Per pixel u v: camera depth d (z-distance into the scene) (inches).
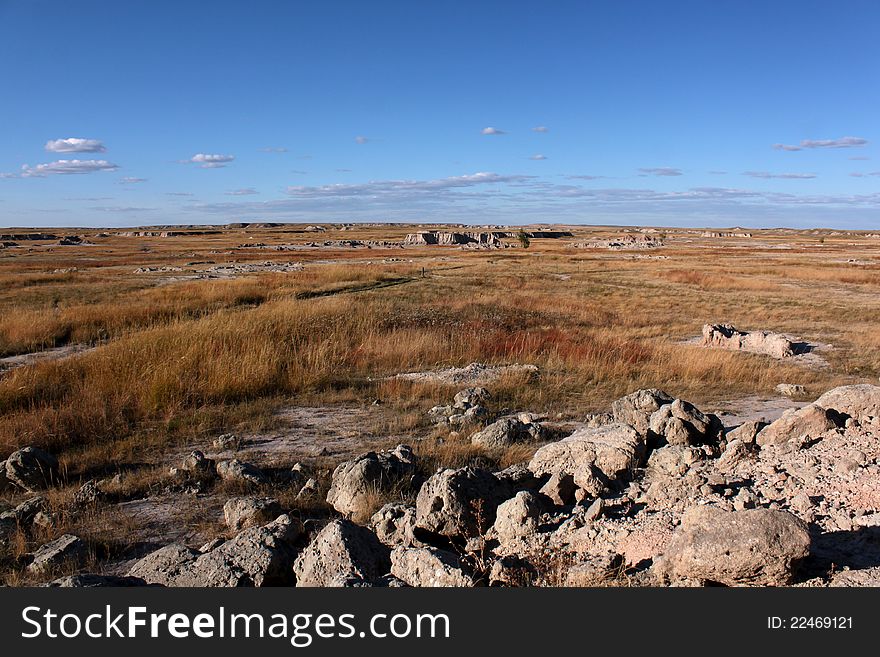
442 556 168.9
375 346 614.9
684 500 192.7
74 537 217.5
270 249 3577.8
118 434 363.3
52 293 1245.7
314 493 269.1
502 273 1886.1
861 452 213.5
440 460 305.4
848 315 1050.7
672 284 1630.2
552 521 193.8
